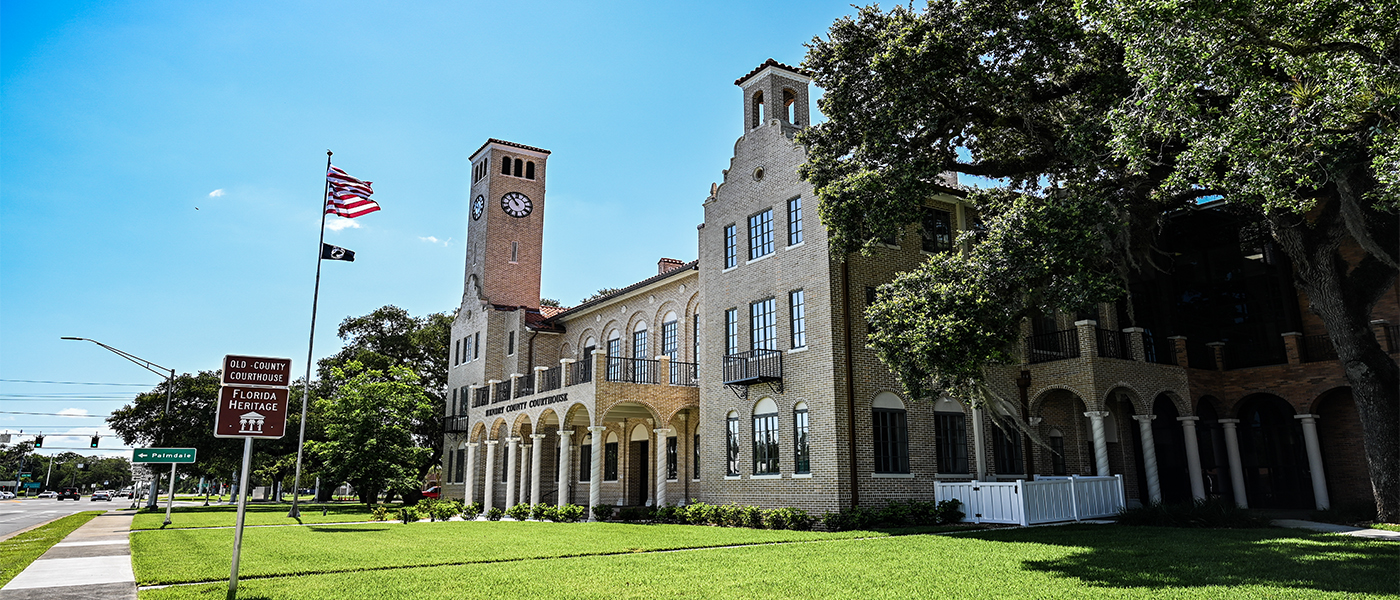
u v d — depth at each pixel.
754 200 23.75
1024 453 22.12
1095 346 20.97
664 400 24.83
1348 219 13.81
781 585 9.59
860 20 17.31
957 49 15.53
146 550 14.90
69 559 13.65
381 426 26.44
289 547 15.26
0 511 42.88
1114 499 20.02
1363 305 17.03
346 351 50.50
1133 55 11.70
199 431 39.34
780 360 21.75
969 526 18.17
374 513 26.42
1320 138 10.88
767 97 23.78
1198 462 22.20
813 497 20.05
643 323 30.75
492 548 14.70
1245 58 11.13
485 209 40.59
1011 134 18.78
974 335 14.28
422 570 11.52
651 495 27.94
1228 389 24.05
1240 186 12.38
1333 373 21.88
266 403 9.20
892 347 15.02
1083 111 15.79
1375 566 9.98
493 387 32.00
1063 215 14.66
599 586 9.69
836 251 17.55
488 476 30.33
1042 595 8.69
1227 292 25.03
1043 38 15.09
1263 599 8.16
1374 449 16.31
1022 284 15.05
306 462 34.75
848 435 19.84
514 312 37.06
